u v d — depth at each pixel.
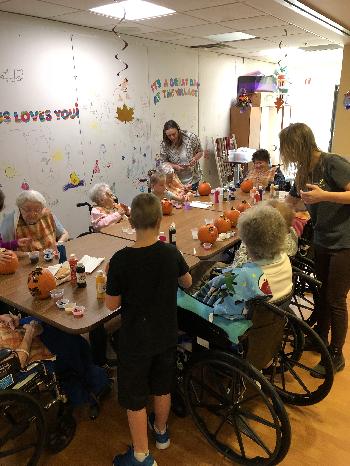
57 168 4.17
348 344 2.65
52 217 2.77
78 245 2.62
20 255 2.41
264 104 7.25
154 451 1.87
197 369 1.83
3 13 3.40
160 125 5.46
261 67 7.94
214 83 6.50
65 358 1.91
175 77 5.57
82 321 1.67
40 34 3.72
